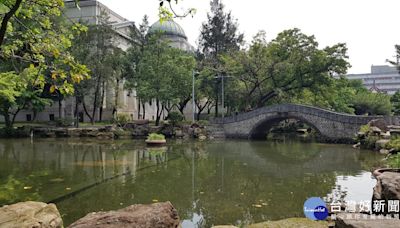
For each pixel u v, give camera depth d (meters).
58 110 44.34
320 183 12.20
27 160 17.44
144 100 38.22
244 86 40.69
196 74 40.69
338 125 29.38
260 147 26.64
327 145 27.69
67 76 6.12
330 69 34.62
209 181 12.59
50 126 36.59
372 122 24.70
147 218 4.59
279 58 36.09
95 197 9.96
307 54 34.56
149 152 22.14
